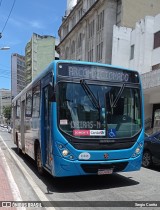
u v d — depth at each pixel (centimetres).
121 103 807
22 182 874
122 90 816
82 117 762
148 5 3781
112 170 772
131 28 3488
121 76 826
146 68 3034
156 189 782
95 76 799
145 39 3045
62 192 759
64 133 746
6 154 1568
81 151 746
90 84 789
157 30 2970
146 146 1141
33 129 1051
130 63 3384
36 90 1016
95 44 4106
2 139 2895
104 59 3781
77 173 748
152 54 3022
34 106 1044
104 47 3800
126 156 788
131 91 831
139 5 3741
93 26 4250
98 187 809
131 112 819
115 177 936
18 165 1191
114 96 804
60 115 755
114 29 3447
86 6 4666
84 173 752
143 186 817
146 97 2823
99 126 769
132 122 813
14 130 1772
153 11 3803
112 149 772
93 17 4244
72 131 750
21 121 1433
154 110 2798
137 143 808
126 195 724
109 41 3784
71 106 764
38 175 973
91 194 738
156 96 2677
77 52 4928
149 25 3045
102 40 3906
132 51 3384
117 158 774
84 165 748
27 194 739
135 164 803
